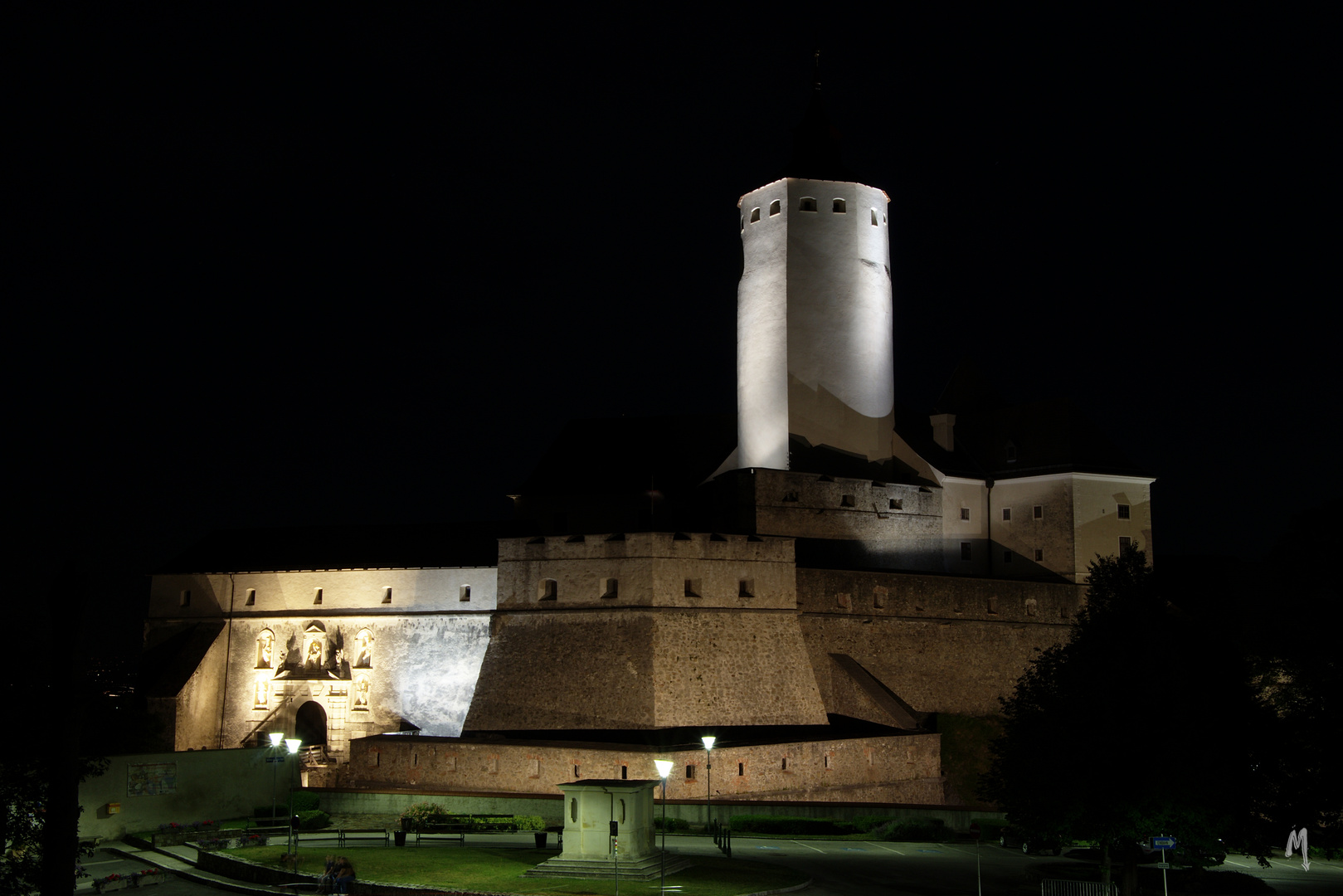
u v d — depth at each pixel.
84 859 45.31
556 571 64.06
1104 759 37.00
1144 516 79.69
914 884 39.28
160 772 50.53
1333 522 48.59
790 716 63.50
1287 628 48.16
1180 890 41.41
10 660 30.33
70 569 28.14
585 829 38.62
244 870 39.44
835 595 68.50
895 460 80.50
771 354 78.50
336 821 53.34
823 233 79.31
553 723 61.62
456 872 38.38
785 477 73.44
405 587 73.00
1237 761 38.50
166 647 77.44
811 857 44.19
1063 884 38.72
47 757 27.41
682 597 62.16
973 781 64.88
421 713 70.81
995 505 80.88
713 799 53.94
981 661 72.81
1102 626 39.72
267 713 73.88
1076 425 80.06
